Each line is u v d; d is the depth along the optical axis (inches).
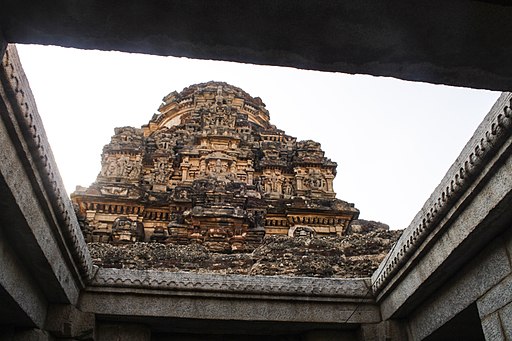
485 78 114.5
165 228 904.9
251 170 1136.8
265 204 993.5
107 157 1071.6
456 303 241.0
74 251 242.1
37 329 249.8
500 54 107.0
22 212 182.7
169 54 111.1
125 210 939.3
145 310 275.9
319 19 100.8
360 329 295.7
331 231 992.2
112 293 277.6
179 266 369.7
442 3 97.0
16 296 215.0
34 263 219.3
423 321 272.1
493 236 210.2
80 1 97.6
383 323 291.7
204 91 1344.7
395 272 272.2
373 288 299.0
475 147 187.5
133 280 278.5
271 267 349.7
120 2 98.0
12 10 99.7
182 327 294.7
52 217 209.0
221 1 97.7
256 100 1405.0
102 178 1032.2
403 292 271.0
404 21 100.6
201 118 1254.3
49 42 108.0
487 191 192.4
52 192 199.2
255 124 1325.0
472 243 214.2
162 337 305.1
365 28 102.2
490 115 178.1
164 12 100.1
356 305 299.1
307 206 1002.1
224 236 808.9
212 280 285.6
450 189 208.2
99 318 278.4
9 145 164.2
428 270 243.1
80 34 105.7
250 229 837.8
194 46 108.1
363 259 359.3
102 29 104.2
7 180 166.4
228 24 102.3
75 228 234.8
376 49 107.3
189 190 960.3
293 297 290.5
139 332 282.5
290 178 1150.3
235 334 309.3
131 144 1092.5
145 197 964.0
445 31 102.3
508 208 189.0
